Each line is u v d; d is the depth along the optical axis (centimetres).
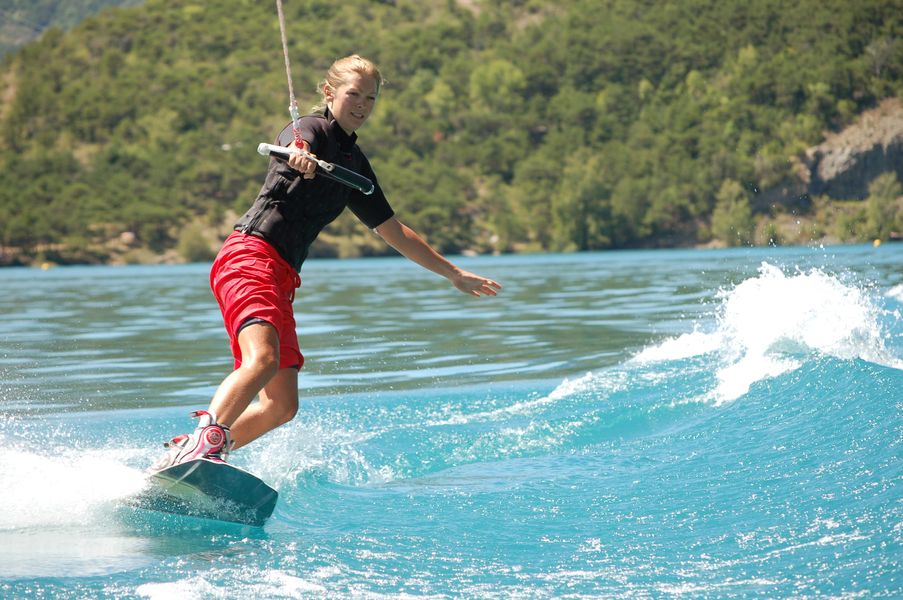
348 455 973
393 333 2512
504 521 717
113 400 1447
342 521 738
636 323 2577
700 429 972
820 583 553
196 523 734
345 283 5872
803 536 631
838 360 1073
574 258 13200
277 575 596
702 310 2930
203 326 2848
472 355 1986
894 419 843
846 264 5756
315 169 833
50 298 4694
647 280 5153
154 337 2506
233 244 848
